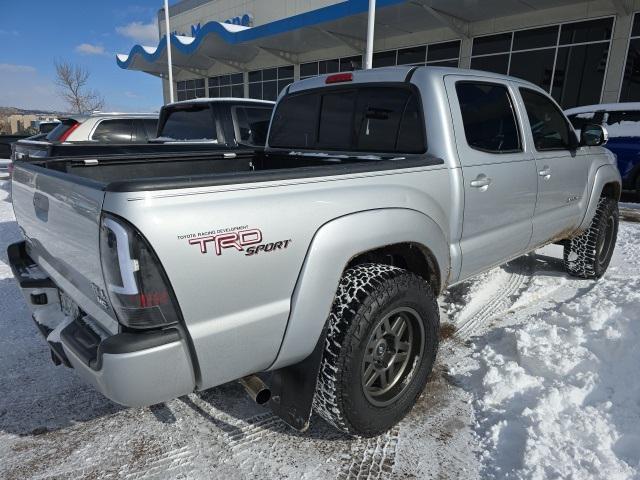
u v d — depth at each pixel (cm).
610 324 319
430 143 269
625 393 253
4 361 307
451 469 215
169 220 154
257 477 210
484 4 1285
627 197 1027
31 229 249
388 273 220
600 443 220
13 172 267
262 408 261
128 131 715
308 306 192
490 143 303
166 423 248
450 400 267
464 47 1508
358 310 205
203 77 2902
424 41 1617
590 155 424
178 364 165
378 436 237
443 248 260
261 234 175
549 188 357
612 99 1220
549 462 210
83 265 181
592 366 276
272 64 2286
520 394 264
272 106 631
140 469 215
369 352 222
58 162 286
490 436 234
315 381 205
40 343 332
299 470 214
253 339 181
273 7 2228
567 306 366
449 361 306
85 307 193
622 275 472
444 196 259
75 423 247
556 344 303
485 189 288
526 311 382
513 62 1405
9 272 491
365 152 311
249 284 175
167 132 644
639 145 926
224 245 166
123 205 149
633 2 1144
